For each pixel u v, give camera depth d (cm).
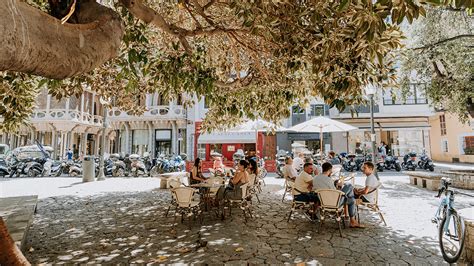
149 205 782
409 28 966
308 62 392
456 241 409
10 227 412
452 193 431
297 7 297
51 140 2430
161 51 503
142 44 439
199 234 518
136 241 480
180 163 1638
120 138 2417
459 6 171
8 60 104
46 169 1573
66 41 132
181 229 551
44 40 118
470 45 822
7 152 2014
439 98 993
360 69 338
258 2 279
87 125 2411
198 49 471
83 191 1038
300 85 536
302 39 313
